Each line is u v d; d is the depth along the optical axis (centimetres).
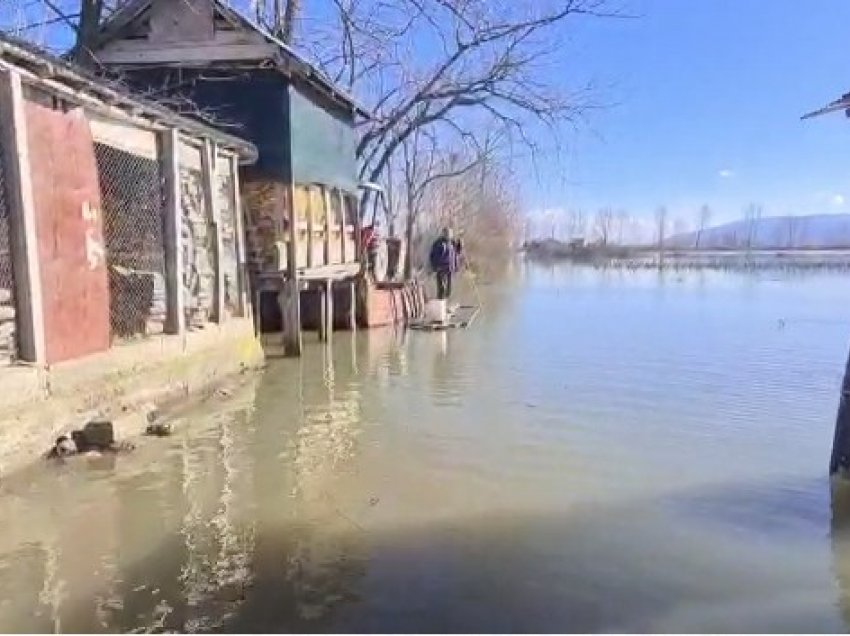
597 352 1522
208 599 479
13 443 709
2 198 731
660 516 620
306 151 1561
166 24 1496
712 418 953
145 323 1004
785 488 689
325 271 1633
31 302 747
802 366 1343
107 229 923
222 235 1259
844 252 9212
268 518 616
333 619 455
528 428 905
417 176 3309
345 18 2145
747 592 490
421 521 610
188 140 1129
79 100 838
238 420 943
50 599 477
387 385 1173
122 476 717
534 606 470
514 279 4569
